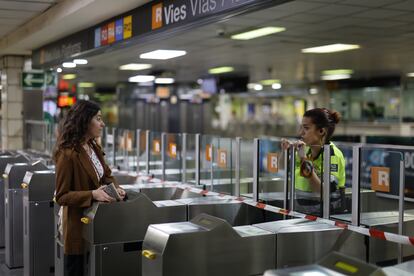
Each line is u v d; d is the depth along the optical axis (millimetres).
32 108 12250
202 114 27344
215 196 4758
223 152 5137
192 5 5051
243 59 13484
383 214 3520
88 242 3770
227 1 4492
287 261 3273
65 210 3855
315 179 3854
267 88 25562
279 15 7391
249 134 28703
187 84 24984
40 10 7777
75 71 17000
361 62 14172
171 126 26953
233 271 3084
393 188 3461
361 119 20391
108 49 7254
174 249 2871
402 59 13328
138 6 6320
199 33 9000
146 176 6312
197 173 5430
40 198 5445
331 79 20562
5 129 12289
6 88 12086
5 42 10797
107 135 7727
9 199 6168
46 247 5488
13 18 8422
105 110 29078
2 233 7207
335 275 2166
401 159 3416
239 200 4484
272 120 27688
